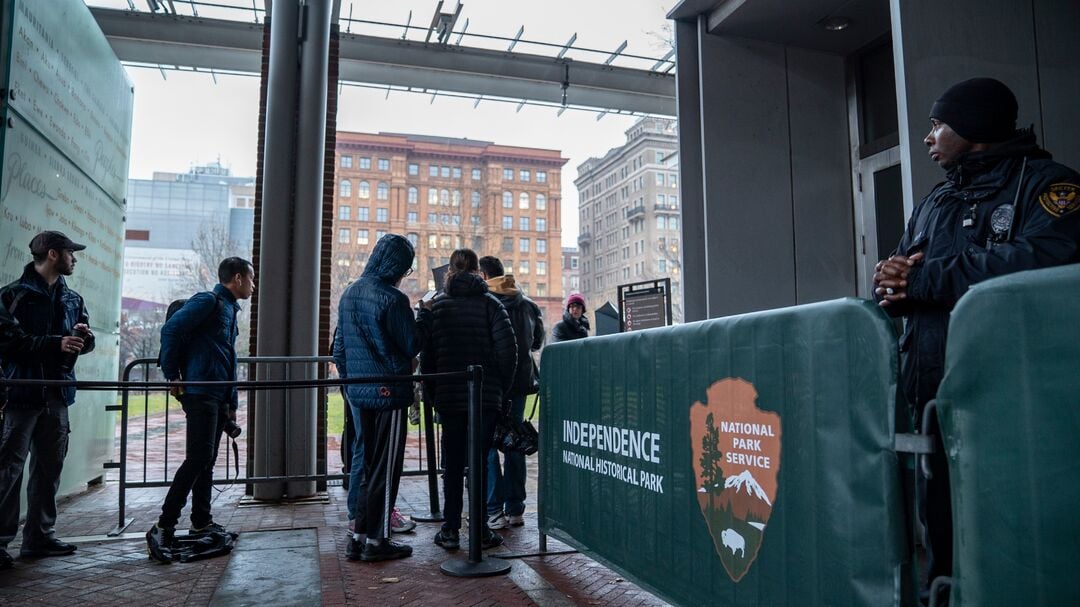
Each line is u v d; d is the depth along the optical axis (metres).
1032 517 1.42
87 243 7.09
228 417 4.96
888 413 1.86
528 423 4.78
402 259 4.46
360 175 89.75
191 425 4.66
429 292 5.77
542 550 4.47
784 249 6.77
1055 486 1.39
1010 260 2.07
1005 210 2.24
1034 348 1.43
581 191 106.75
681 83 6.89
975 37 4.56
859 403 1.96
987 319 1.52
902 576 1.82
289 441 6.69
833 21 6.51
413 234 91.31
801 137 6.99
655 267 87.19
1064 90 4.74
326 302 7.64
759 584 2.38
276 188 6.81
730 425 2.56
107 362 7.86
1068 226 2.06
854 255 7.05
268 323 6.75
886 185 6.74
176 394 4.65
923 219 2.54
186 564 4.45
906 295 2.31
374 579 4.01
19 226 5.48
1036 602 1.41
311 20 6.94
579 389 3.92
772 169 6.83
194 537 4.84
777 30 6.71
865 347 1.94
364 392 4.33
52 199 6.14
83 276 7.00
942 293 2.20
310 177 6.89
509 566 4.15
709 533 2.68
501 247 94.44
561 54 10.47
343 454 6.93
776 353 2.31
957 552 1.57
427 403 5.68
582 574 4.05
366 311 4.34
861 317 1.96
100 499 6.92
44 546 4.65
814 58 7.12
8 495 4.32
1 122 5.18
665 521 3.00
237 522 5.75
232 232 88.12
